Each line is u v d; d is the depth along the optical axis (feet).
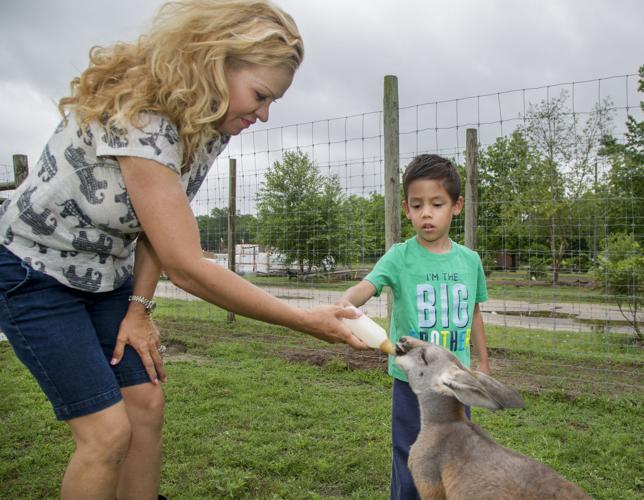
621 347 28.60
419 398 9.20
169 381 19.99
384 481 12.48
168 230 6.91
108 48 7.30
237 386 19.25
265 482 12.38
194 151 7.66
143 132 6.78
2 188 29.50
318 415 16.55
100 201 7.07
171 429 15.28
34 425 15.67
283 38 7.14
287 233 48.67
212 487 12.01
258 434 14.98
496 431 15.42
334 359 22.89
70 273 7.42
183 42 6.83
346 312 9.08
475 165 23.32
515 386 19.93
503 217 33.78
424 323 10.34
